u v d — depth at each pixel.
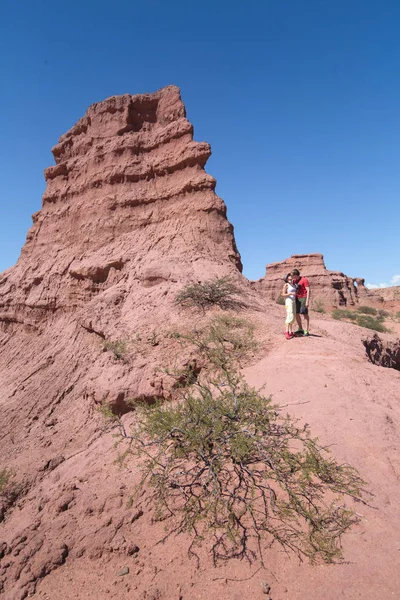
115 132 17.39
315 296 68.19
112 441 6.63
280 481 3.64
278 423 4.86
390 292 99.19
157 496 4.16
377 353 11.48
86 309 12.36
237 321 9.09
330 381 5.97
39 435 9.46
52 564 3.63
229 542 3.37
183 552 3.40
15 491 6.75
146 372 8.10
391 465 4.07
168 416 4.44
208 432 4.11
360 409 5.13
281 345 8.03
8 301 17.86
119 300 12.16
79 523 4.18
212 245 13.78
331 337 9.98
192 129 15.63
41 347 14.59
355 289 79.25
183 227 14.21
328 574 2.90
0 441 10.21
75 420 9.21
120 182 16.34
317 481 3.85
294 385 5.97
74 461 6.69
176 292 10.82
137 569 3.35
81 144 18.44
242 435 3.97
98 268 14.30
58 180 19.14
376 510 3.46
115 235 15.45
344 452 4.27
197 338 8.34
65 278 15.81
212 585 3.02
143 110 17.48
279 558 3.12
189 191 14.88
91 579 3.39
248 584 2.95
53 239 17.89
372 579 2.79
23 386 12.60
